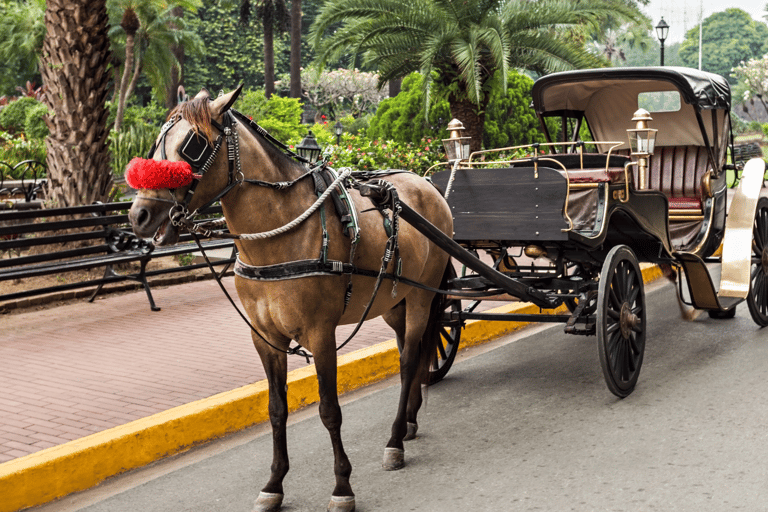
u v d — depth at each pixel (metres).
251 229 4.18
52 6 10.91
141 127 20.42
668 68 7.72
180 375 6.70
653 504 4.27
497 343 8.31
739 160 11.52
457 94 16.78
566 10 16.42
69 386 6.39
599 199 6.23
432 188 5.66
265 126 28.02
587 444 5.23
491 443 5.38
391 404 6.32
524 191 6.11
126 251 9.64
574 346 7.97
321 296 4.28
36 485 4.63
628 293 6.27
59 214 9.27
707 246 8.18
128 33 24.70
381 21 16.12
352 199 4.64
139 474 5.07
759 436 5.16
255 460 5.23
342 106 48.66
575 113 9.21
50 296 9.66
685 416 5.64
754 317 8.09
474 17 15.91
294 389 6.29
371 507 4.46
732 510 4.14
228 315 9.04
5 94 36.94
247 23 44.41
